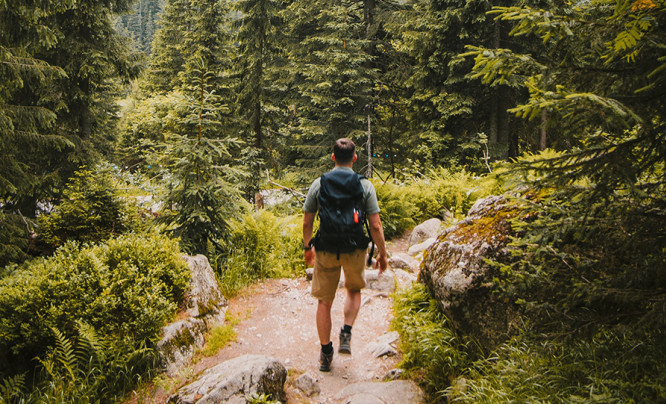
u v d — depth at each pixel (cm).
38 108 734
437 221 768
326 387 347
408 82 1323
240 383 295
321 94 1238
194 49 1493
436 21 1200
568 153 221
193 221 541
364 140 1312
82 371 313
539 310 251
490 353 320
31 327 339
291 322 461
